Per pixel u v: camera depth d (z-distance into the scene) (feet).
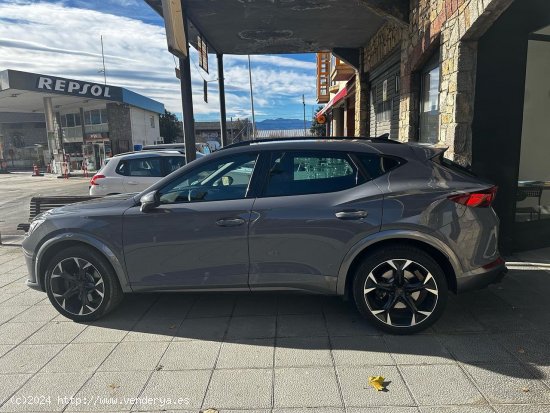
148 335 11.75
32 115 139.85
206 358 10.42
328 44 33.01
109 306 12.51
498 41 15.90
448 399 8.50
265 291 11.72
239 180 11.91
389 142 11.94
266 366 9.96
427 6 19.16
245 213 11.41
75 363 10.41
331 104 59.82
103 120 113.29
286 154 11.85
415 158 11.30
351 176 11.39
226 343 11.14
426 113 21.11
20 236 27.09
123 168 26.45
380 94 31.22
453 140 16.51
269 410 8.38
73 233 12.21
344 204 11.04
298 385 9.15
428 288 10.85
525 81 17.03
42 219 12.70
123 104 109.50
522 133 17.99
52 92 88.99
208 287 11.84
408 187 10.91
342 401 8.56
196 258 11.75
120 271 12.17
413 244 11.02
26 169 129.90
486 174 16.74
